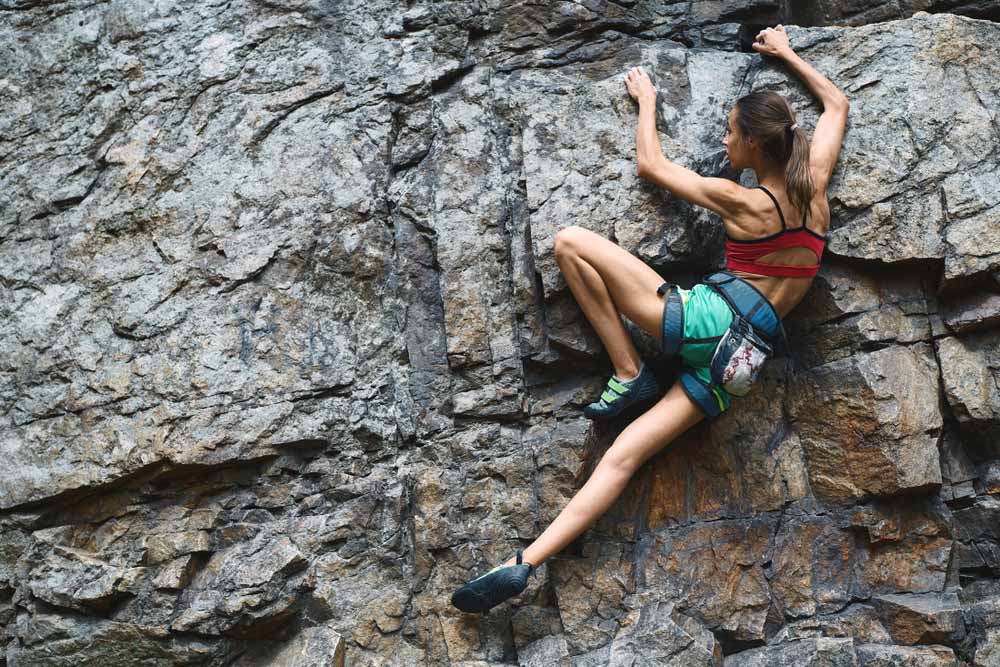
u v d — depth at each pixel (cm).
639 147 361
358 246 400
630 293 351
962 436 375
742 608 363
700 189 347
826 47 384
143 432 386
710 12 416
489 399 383
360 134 409
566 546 370
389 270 402
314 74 413
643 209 370
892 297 371
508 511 375
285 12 419
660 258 367
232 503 387
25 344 404
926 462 358
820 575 367
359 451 388
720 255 376
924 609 352
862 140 369
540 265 371
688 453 376
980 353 368
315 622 373
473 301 388
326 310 397
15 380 403
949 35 378
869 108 372
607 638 357
